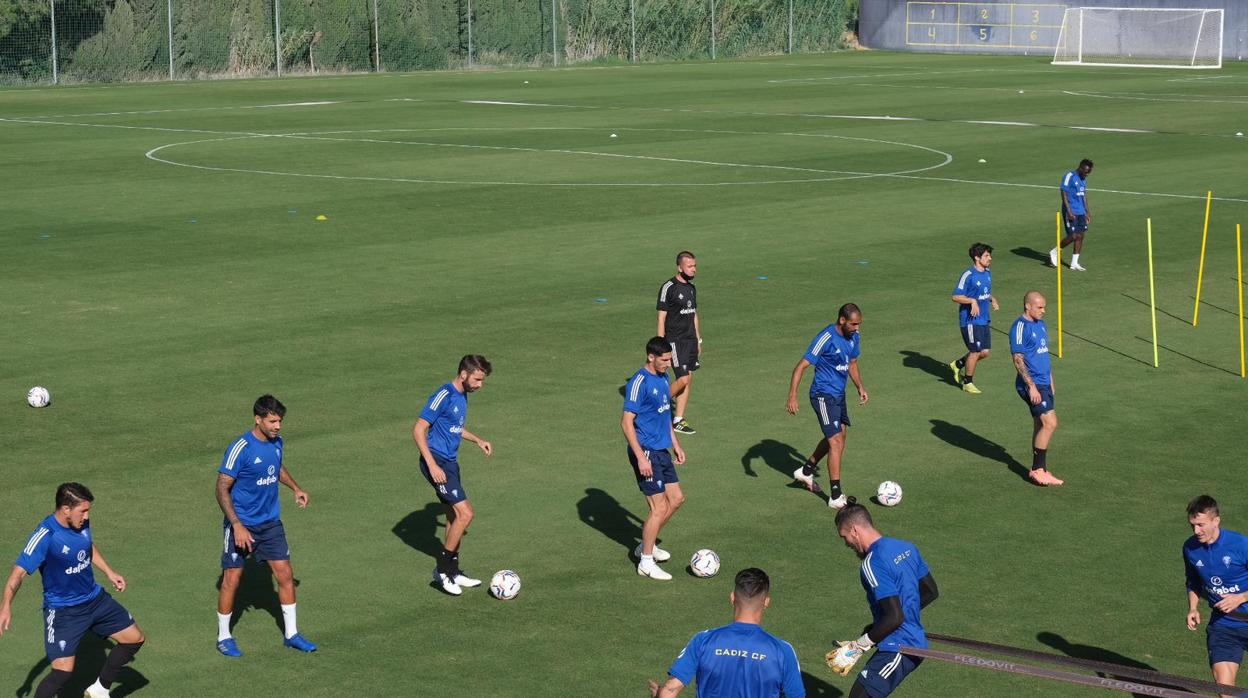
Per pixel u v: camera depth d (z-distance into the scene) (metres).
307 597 11.69
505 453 15.34
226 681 10.21
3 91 63.56
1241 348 18.91
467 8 80.12
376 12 77.50
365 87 66.12
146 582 11.91
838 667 9.12
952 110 54.75
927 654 8.92
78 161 38.81
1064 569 12.34
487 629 11.09
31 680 10.28
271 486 10.63
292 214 30.39
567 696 9.97
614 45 86.62
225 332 20.39
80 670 10.42
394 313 21.58
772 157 40.22
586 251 26.48
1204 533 9.58
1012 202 32.56
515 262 25.45
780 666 7.96
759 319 21.45
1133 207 31.95
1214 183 35.56
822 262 25.64
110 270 24.62
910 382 18.34
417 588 11.89
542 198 32.72
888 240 27.83
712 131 46.88
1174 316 22.06
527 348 19.59
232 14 73.62
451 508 11.76
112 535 12.90
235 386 17.69
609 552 12.71
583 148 42.06
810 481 14.36
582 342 19.94
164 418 16.39
